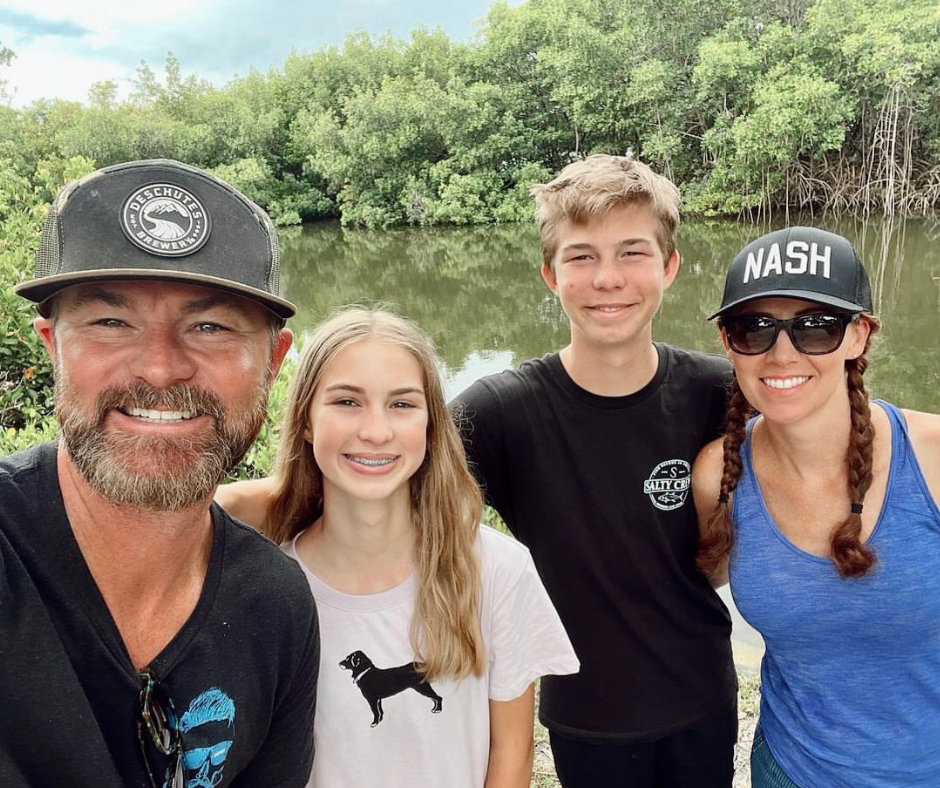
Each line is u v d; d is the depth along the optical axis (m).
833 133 11.11
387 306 0.94
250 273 0.60
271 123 18.84
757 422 0.94
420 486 0.84
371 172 16.64
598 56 13.77
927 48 10.86
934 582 0.80
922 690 0.84
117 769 0.58
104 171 0.58
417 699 0.79
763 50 11.90
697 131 13.40
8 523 0.57
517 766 0.85
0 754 0.53
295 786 0.73
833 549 0.82
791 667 0.89
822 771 0.88
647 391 1.03
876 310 6.18
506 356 5.60
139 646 0.61
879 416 0.84
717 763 1.09
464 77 16.45
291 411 0.86
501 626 0.84
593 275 1.01
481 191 15.43
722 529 0.92
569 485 1.03
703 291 7.17
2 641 0.54
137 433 0.57
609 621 1.04
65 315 0.58
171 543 0.60
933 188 11.37
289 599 0.67
